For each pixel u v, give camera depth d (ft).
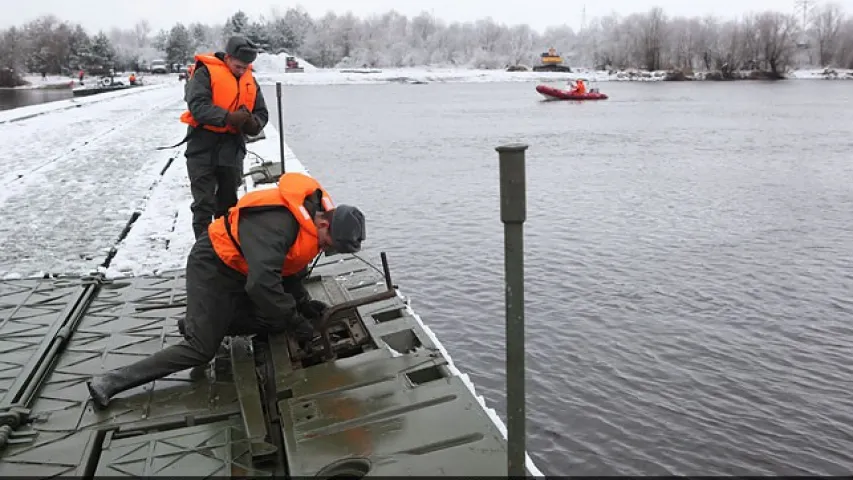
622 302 37.27
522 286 9.23
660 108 172.35
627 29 417.28
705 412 26.94
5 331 17.75
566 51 491.31
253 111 22.33
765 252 46.21
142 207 33.42
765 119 142.00
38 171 44.34
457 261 44.16
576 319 35.19
